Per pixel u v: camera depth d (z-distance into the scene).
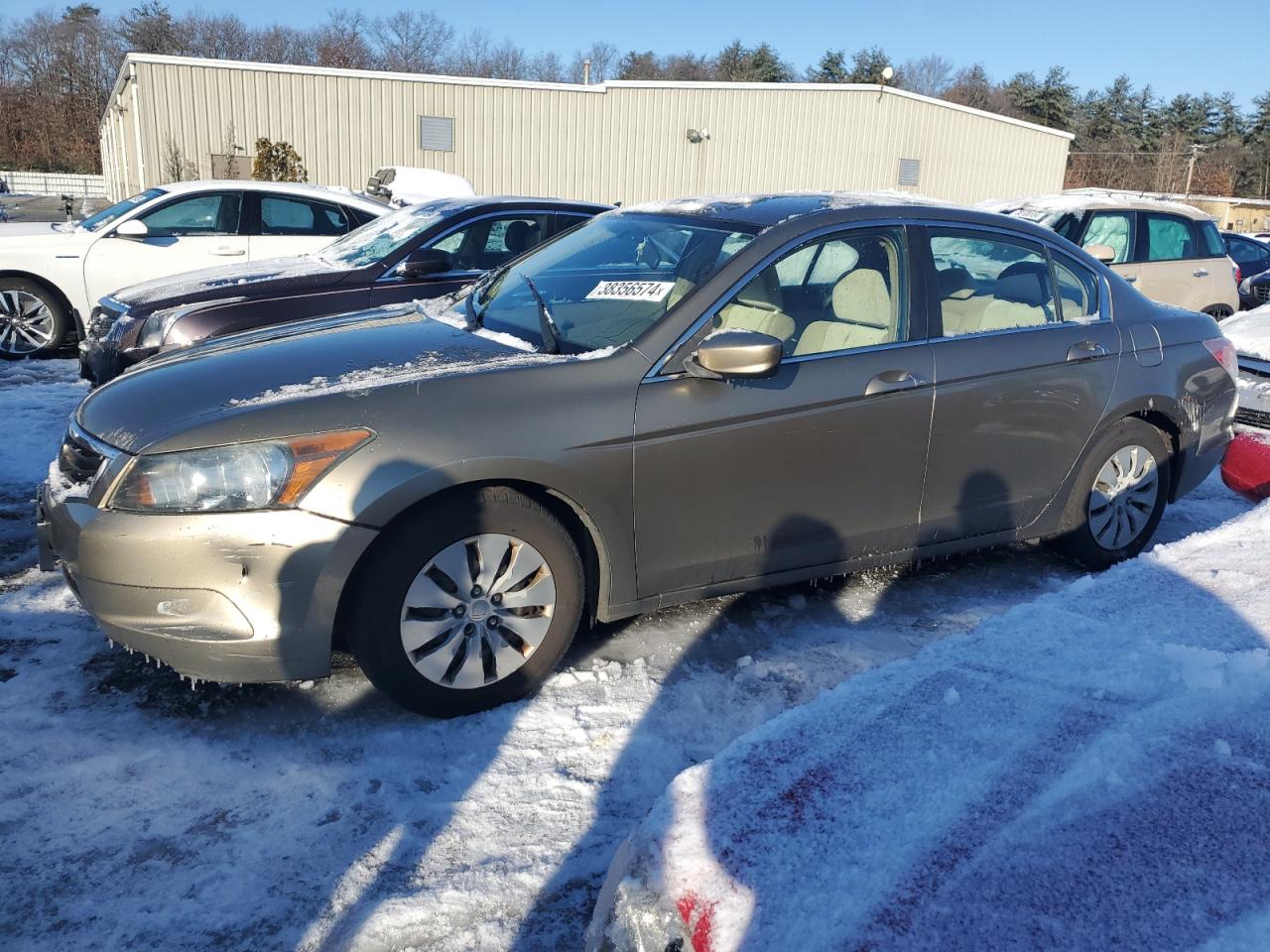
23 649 3.49
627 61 85.25
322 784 2.81
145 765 2.87
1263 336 5.78
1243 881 1.37
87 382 7.93
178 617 2.86
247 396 3.10
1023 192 30.30
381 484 2.90
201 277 6.81
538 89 25.28
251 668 2.90
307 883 2.43
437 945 2.26
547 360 3.30
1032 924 1.33
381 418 2.97
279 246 9.59
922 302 3.87
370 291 6.47
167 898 2.36
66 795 2.71
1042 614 2.14
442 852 2.56
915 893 1.40
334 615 2.91
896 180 28.64
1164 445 4.58
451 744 3.04
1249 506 5.53
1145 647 1.94
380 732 3.09
